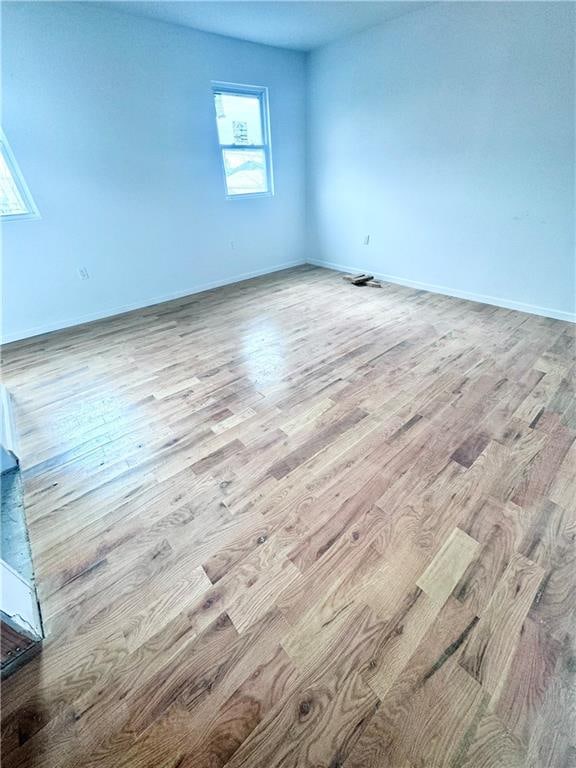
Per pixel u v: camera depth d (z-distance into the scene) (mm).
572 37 2342
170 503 1450
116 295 3488
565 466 1556
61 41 2531
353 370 2379
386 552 1232
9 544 1299
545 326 2926
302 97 4031
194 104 3316
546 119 2617
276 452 1698
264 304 3629
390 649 979
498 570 1165
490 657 955
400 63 3158
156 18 2826
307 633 1021
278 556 1233
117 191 3168
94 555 1258
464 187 3213
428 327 2980
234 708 882
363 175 3922
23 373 2482
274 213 4426
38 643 1011
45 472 1621
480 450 1662
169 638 1022
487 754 799
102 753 823
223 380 2316
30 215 2855
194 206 3703
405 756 801
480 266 3381
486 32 2639
